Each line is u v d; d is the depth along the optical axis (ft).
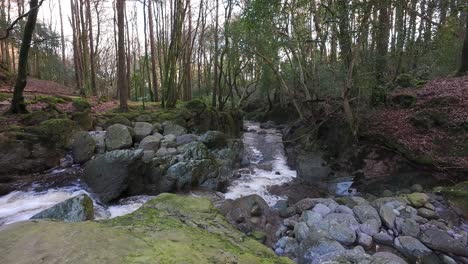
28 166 22.90
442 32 26.43
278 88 60.80
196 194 23.32
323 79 30.58
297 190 25.57
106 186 20.17
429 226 15.20
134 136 31.73
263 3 25.79
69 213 13.04
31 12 26.14
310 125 34.47
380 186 22.41
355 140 25.99
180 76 57.82
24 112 29.53
